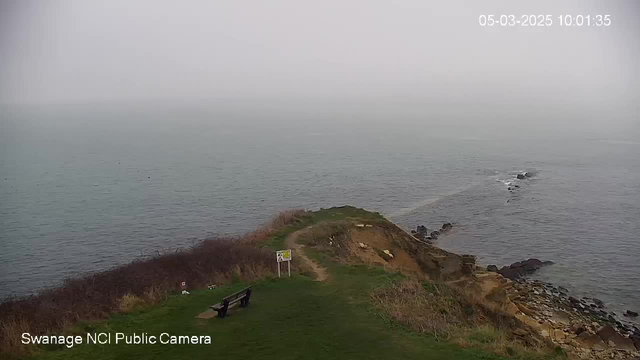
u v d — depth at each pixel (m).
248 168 114.44
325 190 89.94
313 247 36.78
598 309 40.16
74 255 57.75
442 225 66.88
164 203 81.81
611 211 72.38
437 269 43.41
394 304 22.52
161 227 68.50
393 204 78.81
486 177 98.69
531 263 50.78
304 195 86.25
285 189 91.25
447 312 24.31
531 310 37.56
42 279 50.47
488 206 76.12
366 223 47.12
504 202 78.50
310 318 20.34
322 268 30.86
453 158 123.56
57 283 44.53
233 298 21.66
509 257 54.38
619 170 103.38
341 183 95.81
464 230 64.38
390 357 16.39
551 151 132.00
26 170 113.81
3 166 119.31
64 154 138.88
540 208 74.56
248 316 20.69
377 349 17.08
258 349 17.17
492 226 65.94
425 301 24.59
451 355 16.61
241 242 37.50
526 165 111.44
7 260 56.19
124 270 27.53
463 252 56.22
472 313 26.28
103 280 25.70
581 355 28.66
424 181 96.25
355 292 24.19
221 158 130.38
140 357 16.69
